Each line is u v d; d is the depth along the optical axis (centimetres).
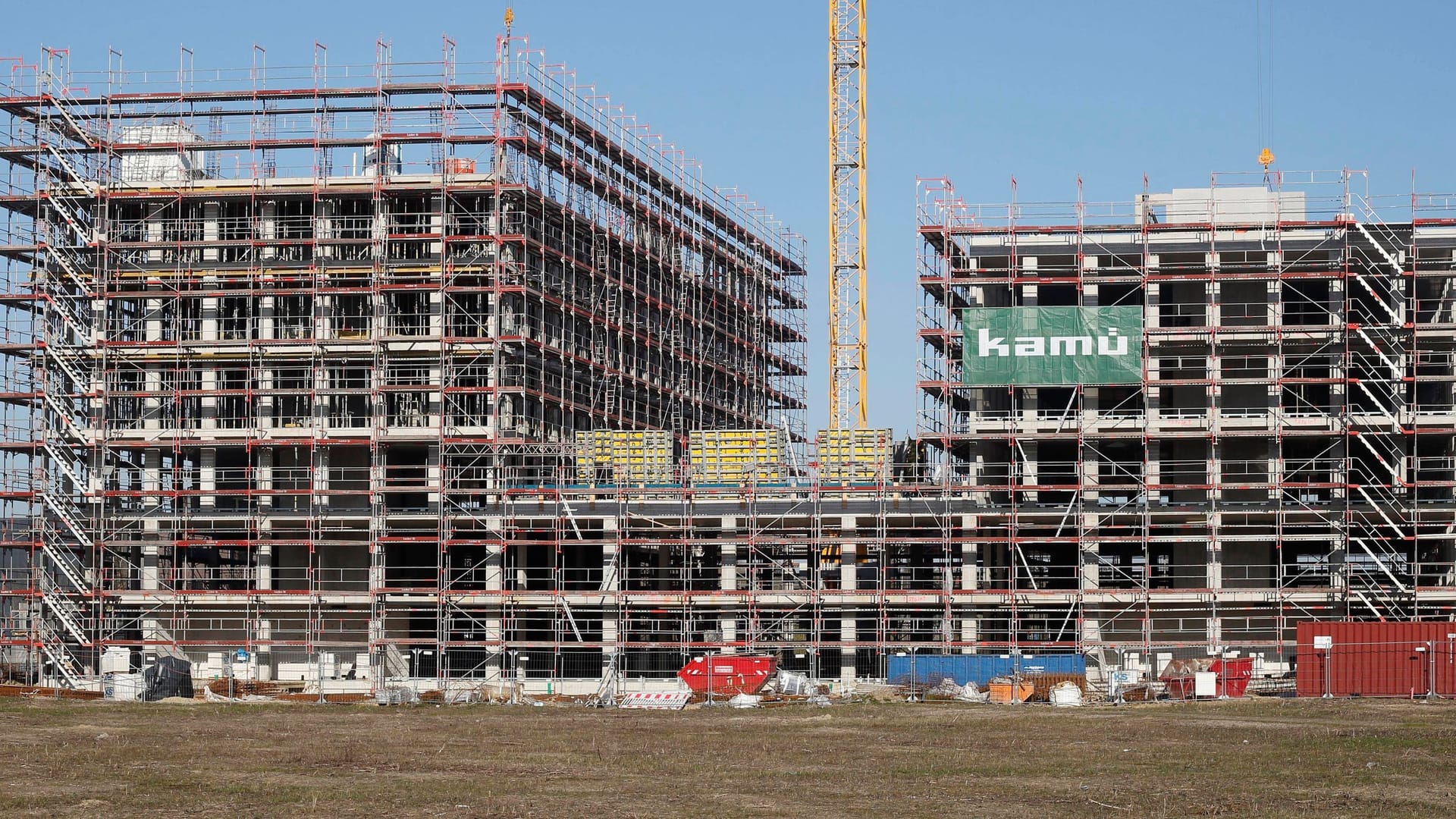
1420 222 9944
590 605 10338
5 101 10888
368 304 10869
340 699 9125
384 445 10512
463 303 11031
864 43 15075
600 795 4528
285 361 10712
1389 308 10138
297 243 10531
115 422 10912
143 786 4719
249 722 7219
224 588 11531
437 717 7612
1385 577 10175
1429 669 8338
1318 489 10275
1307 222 9956
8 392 10950
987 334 10100
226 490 10844
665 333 12950
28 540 10956
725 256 14062
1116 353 9988
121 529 10606
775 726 6950
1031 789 4656
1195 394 10406
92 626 10388
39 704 8275
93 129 11119
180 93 10819
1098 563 9950
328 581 10762
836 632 10312
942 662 9275
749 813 4206
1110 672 8806
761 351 14988
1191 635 10025
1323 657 8475
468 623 10931
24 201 11000
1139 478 10219
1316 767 5097
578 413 11819
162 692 9075
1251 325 10506
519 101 10906
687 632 10225
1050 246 10375
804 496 10238
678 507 10312
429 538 10438
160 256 10956
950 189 10375
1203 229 10075
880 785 4756
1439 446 10362
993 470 10725
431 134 10681
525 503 10450
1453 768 5078
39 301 11031
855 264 14975
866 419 14825
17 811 4250
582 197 11706
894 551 11781
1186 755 5488
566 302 11438
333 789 4644
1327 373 10194
